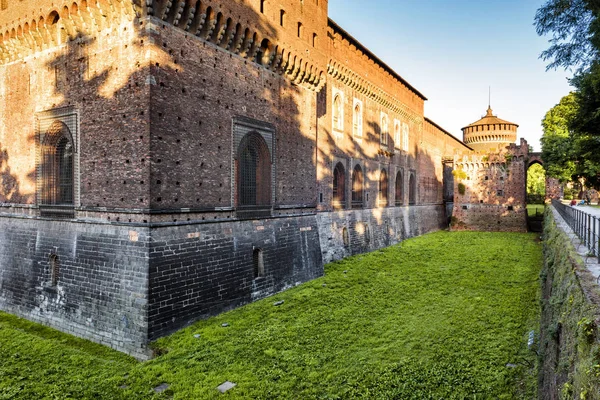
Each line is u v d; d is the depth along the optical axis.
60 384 13.95
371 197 42.59
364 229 40.78
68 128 20.03
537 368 13.75
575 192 61.66
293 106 27.22
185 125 18.73
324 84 30.22
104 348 17.42
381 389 13.17
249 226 22.89
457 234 56.34
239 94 22.19
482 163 61.22
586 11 15.28
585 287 8.65
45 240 20.92
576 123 19.64
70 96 19.95
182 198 18.53
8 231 23.05
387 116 46.72
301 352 16.11
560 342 9.75
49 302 20.23
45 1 20.25
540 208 73.88
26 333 19.06
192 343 16.64
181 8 18.00
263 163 24.55
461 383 13.38
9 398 12.99
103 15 18.16
